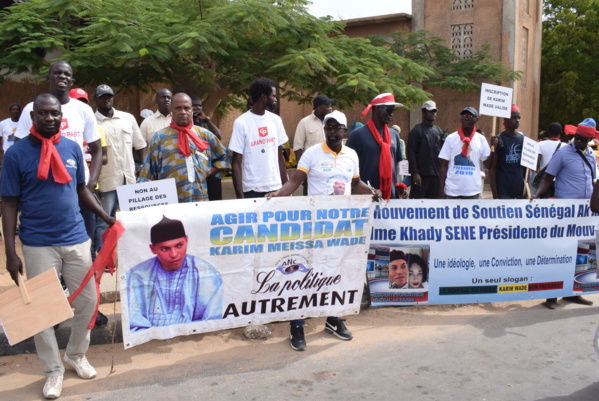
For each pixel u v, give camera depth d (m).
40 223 4.06
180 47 8.46
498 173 7.35
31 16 9.93
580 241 6.35
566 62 23.73
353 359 4.86
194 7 10.20
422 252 5.91
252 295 4.90
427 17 17.36
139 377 4.50
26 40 9.88
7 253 3.97
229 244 4.75
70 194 4.16
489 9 16.48
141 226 4.42
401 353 4.98
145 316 4.52
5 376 4.50
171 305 4.62
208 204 4.66
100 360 4.82
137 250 4.43
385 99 5.87
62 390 4.25
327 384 4.37
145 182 4.86
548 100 24.58
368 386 4.34
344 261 5.17
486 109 7.12
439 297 6.01
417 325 5.73
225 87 11.04
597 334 4.49
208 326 4.79
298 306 5.08
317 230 5.03
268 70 9.81
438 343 5.22
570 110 24.09
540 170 8.93
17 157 3.96
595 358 4.88
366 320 5.87
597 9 23.55
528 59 17.97
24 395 4.20
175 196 4.92
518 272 6.18
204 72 9.63
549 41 23.97
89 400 4.11
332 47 11.03
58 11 9.75
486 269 6.08
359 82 10.26
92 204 4.46
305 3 10.51
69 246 4.17
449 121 17.17
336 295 5.20
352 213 5.13
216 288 4.77
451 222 5.95
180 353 4.99
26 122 4.62
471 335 5.43
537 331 5.55
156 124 7.36
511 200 6.07
